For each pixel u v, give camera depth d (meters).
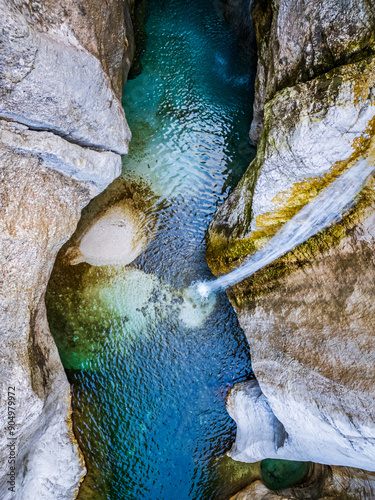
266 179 2.71
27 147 2.35
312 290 2.93
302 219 2.79
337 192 2.52
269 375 3.13
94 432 3.93
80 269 4.02
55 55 2.15
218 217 3.78
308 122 2.29
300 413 2.75
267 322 3.34
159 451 4.09
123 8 3.18
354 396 2.39
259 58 3.50
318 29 2.46
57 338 3.94
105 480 3.89
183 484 4.09
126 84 4.11
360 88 2.11
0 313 2.54
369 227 2.51
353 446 2.41
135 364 4.11
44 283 3.21
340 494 3.38
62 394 3.66
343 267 2.70
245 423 3.81
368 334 2.44
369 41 2.19
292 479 4.10
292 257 3.10
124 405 4.06
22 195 2.53
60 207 2.94
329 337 2.69
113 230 4.02
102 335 4.05
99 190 3.26
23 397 2.60
